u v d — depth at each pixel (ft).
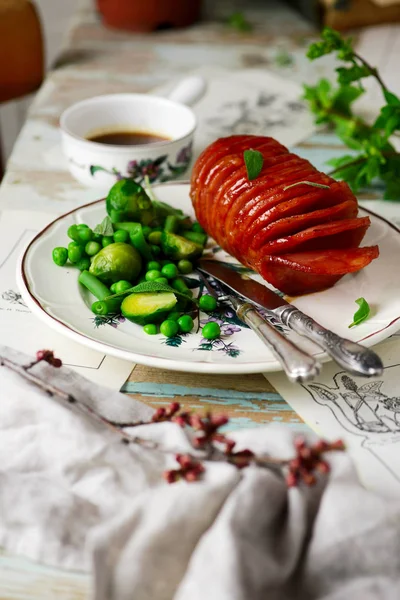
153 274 2.19
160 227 2.42
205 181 2.27
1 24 3.38
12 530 1.66
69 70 3.54
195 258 2.32
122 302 2.11
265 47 3.84
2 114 5.43
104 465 1.72
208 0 4.50
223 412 1.95
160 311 2.06
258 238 2.13
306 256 2.11
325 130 3.10
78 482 1.71
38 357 1.85
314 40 3.96
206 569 1.55
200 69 3.57
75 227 2.29
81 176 2.67
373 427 1.90
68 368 1.93
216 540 1.58
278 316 2.07
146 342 2.04
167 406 1.95
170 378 2.02
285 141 3.02
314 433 1.89
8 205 2.64
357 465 1.82
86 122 2.79
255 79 3.48
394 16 4.11
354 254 2.11
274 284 2.17
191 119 2.73
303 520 1.62
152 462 1.74
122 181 2.38
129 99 2.82
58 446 1.74
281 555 1.61
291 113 3.22
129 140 2.81
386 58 3.68
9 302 2.21
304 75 3.53
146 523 1.62
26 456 1.75
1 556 1.66
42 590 1.63
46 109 3.23
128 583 1.57
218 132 3.07
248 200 2.15
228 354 2.01
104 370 2.03
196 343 2.05
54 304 2.13
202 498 1.64
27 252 2.26
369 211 2.48
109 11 3.97
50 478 1.73
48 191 2.73
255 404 1.97
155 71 3.55
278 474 1.70
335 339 1.91
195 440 1.72
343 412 1.94
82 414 1.82
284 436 1.74
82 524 1.67
